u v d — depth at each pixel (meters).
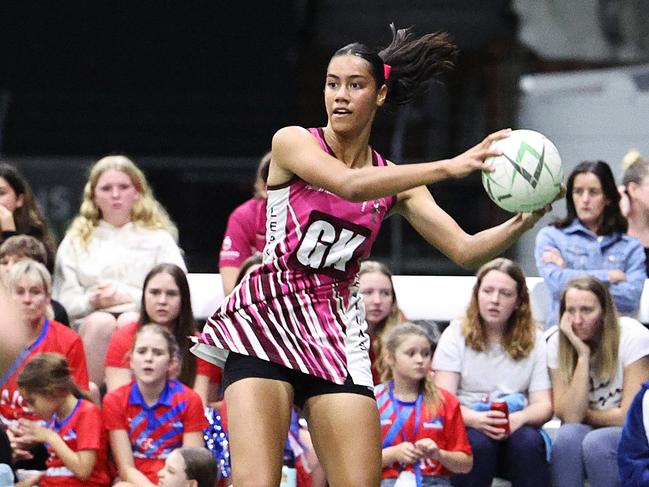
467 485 15.36
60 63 31.92
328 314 10.72
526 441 15.41
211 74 32.25
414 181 9.95
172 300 15.75
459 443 15.08
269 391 10.46
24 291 15.00
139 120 31.25
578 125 27.83
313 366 10.52
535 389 16.03
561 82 28.55
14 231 17.08
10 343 10.93
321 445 10.61
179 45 32.34
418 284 17.56
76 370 15.61
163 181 27.80
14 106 31.06
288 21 32.03
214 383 16.25
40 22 31.97
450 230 11.06
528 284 17.55
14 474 14.98
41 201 26.45
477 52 29.72
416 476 14.95
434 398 15.23
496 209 27.25
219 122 31.28
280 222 10.71
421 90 11.33
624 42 29.58
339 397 10.54
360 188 9.99
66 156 31.02
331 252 10.67
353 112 10.52
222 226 27.83
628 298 16.91
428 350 15.18
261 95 31.66
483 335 16.05
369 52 10.62
